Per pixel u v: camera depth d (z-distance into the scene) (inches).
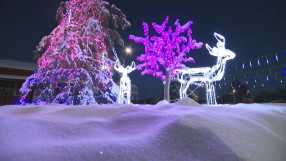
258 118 74.0
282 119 77.7
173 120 53.9
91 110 73.2
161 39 347.3
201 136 45.8
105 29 328.2
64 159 30.5
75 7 293.9
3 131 35.2
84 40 279.4
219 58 295.0
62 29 263.4
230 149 42.0
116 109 75.3
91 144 36.7
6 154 28.0
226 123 56.7
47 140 38.4
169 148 40.6
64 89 256.1
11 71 486.0
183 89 339.9
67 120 57.3
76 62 263.0
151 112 68.7
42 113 70.9
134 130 51.9
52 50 255.9
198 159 37.9
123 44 362.0
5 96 473.1
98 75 272.4
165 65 343.9
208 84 322.7
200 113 63.5
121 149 36.9
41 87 253.3
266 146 47.1
